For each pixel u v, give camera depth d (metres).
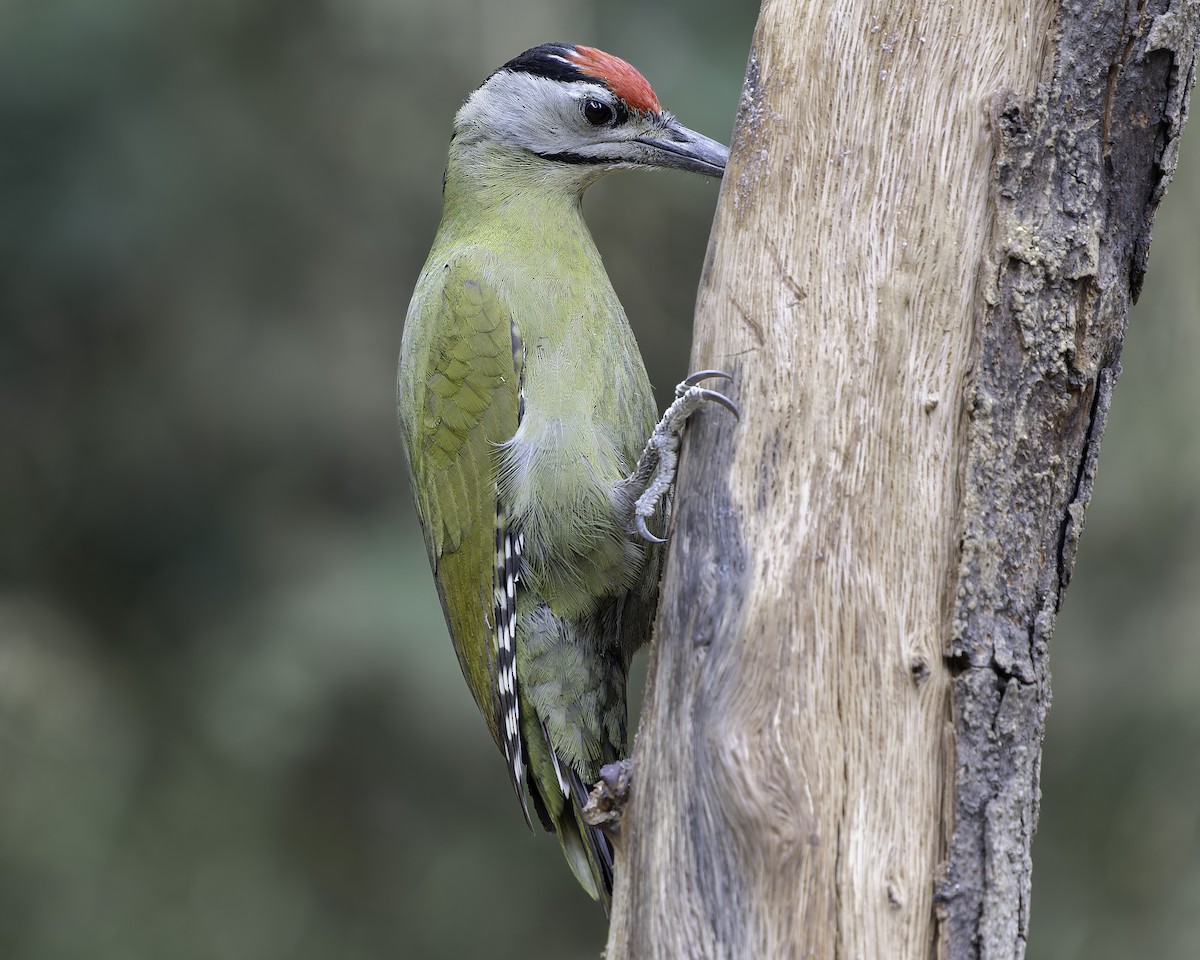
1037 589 5.12
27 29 13.10
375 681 13.57
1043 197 5.14
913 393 5.10
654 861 4.94
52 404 14.29
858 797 4.79
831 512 5.04
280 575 14.45
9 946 13.02
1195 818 10.95
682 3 13.77
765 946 4.68
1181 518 11.19
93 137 13.19
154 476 14.46
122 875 13.55
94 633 14.44
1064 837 11.29
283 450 14.70
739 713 4.85
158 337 14.30
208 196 14.03
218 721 13.97
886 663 4.90
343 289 14.88
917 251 5.18
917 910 4.76
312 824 14.10
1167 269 11.20
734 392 5.26
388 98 14.82
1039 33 5.20
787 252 5.31
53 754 13.88
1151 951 10.79
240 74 14.28
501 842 14.30
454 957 13.90
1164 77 5.16
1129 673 11.19
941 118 5.22
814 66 5.37
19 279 13.31
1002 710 4.92
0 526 14.36
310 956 13.66
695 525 5.21
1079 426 5.21
